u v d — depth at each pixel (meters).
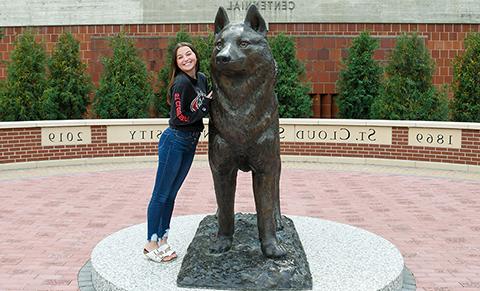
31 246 7.52
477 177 13.25
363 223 8.86
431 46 18.56
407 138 14.74
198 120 5.59
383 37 18.47
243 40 4.85
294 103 16.83
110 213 9.48
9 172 13.91
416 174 13.67
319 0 18.50
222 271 5.16
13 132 14.38
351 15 18.45
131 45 17.09
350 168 14.53
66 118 16.78
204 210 9.62
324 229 7.03
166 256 5.77
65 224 8.72
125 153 15.60
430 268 6.67
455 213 9.57
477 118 15.20
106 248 6.24
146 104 16.86
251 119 4.98
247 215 6.54
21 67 16.20
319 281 5.23
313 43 18.59
